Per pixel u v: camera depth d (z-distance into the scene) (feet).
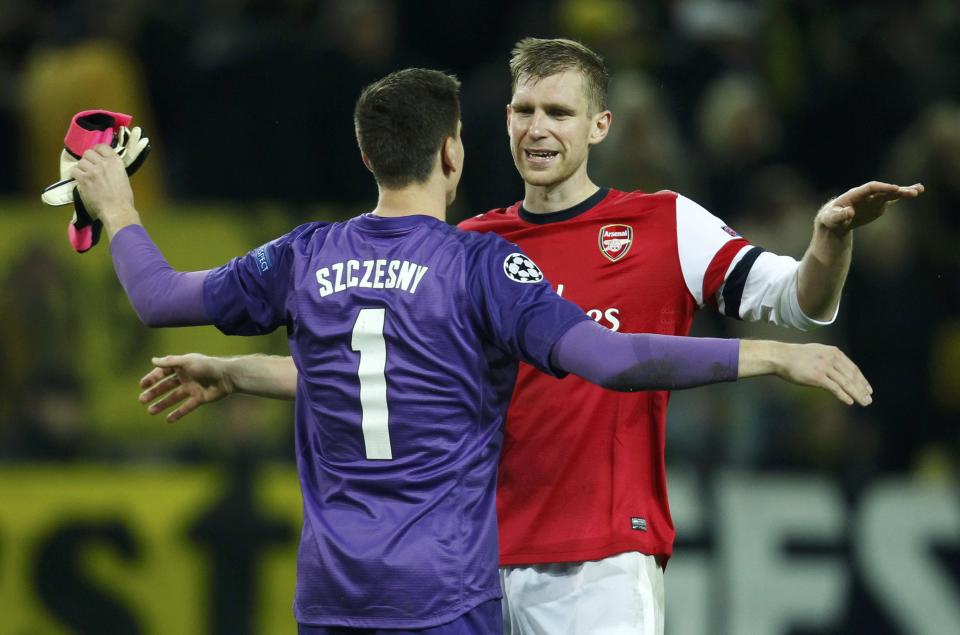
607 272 53.93
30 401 96.94
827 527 89.56
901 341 108.99
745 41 123.34
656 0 124.26
